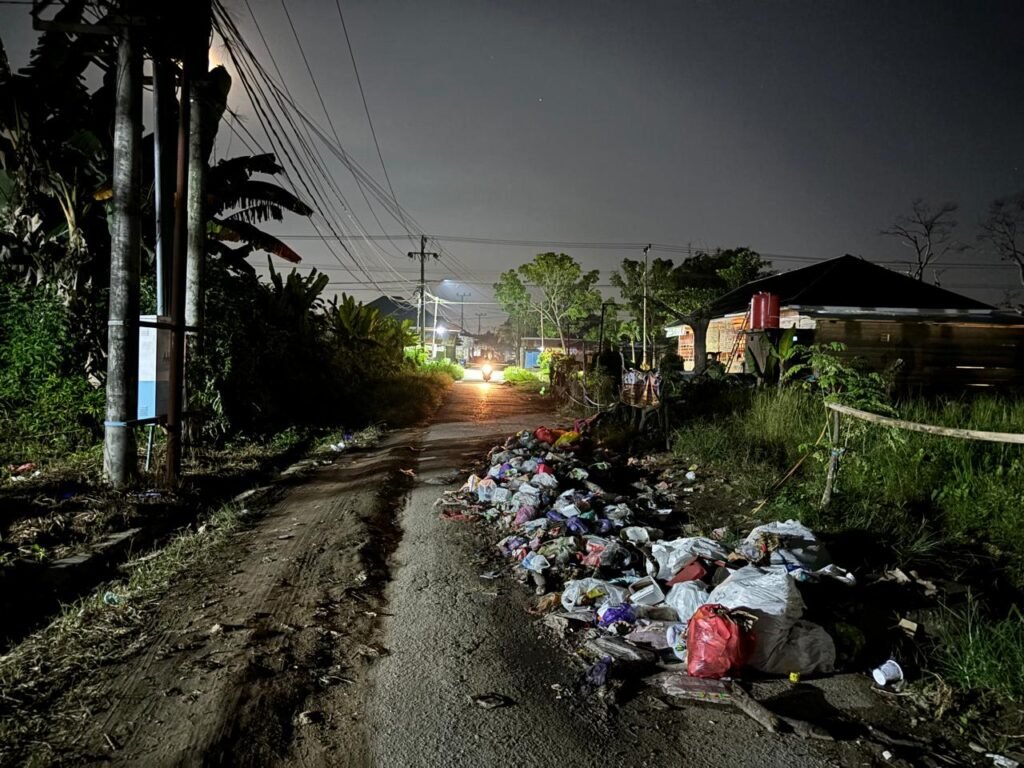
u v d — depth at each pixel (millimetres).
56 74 10094
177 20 7973
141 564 5758
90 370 9945
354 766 3104
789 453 8375
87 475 7906
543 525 6391
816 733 3389
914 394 13211
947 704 3613
